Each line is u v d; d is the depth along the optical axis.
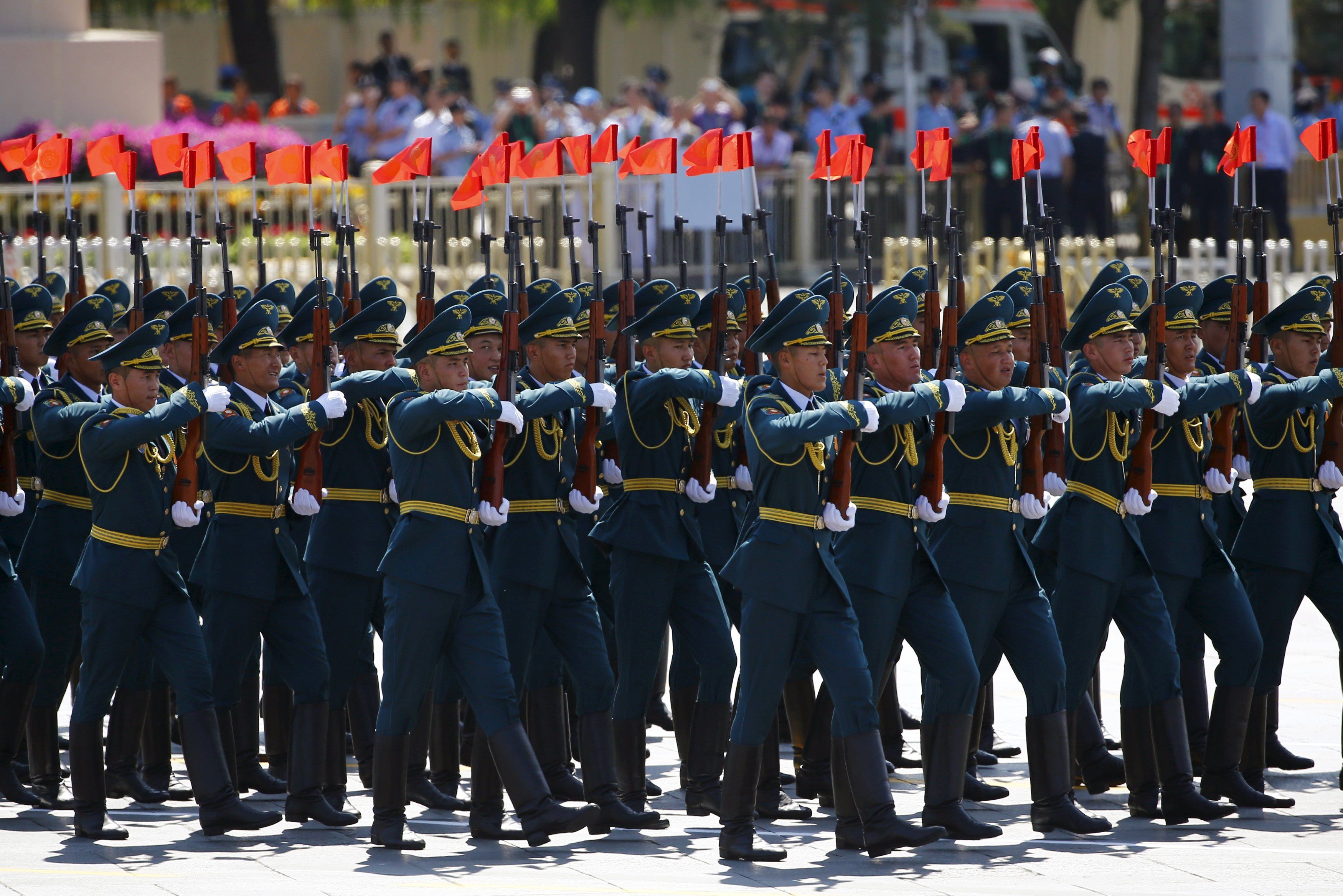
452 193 71.44
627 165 33.31
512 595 28.25
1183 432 28.92
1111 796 30.08
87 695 27.14
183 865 25.80
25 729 31.42
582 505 28.41
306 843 27.22
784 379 26.36
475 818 27.41
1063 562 28.19
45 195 70.44
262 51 110.50
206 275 67.12
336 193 34.97
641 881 24.88
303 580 28.64
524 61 116.62
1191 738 31.08
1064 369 29.58
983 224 74.19
